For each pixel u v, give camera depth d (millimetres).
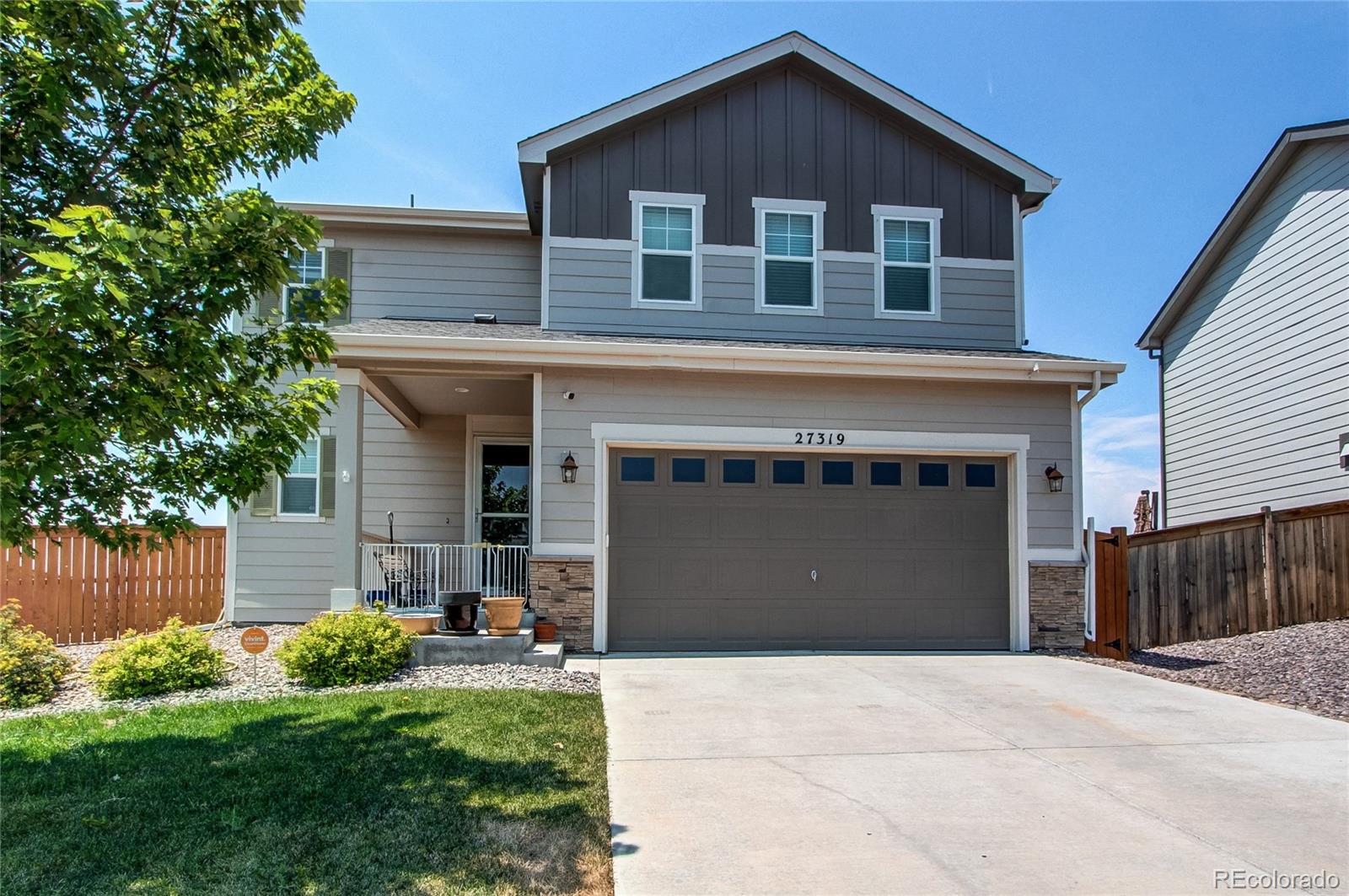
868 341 12648
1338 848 4598
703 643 10797
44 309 3754
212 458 5203
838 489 11203
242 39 5293
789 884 4133
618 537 10797
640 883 4121
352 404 10273
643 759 6055
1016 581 11305
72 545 11680
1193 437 18172
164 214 5129
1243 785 5602
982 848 4578
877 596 11133
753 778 5684
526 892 3898
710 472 11008
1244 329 16484
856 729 6934
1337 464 13930
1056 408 11617
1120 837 4734
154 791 5070
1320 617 11383
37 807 4816
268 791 5051
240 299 4746
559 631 10523
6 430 3975
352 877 3982
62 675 8711
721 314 12398
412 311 13695
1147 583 10844
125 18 4668
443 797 5004
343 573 10047
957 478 11445
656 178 12477
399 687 8062
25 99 4453
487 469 14156
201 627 12578
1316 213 14562
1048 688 8562
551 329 12070
